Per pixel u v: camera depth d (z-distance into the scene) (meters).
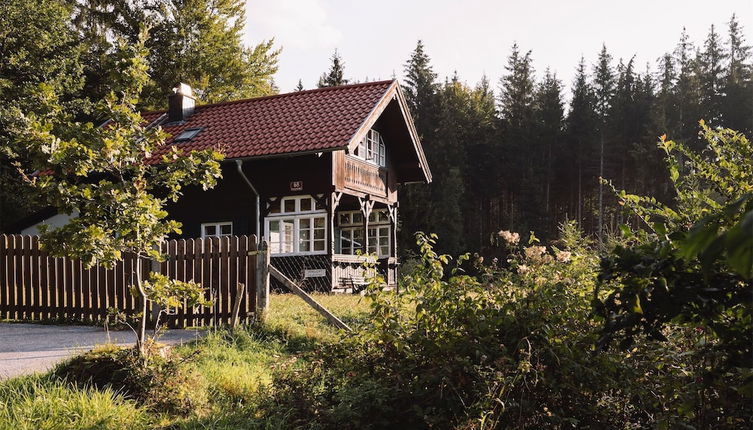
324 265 18.56
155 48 35.28
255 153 18.50
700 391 3.69
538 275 5.04
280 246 19.27
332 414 4.64
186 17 35.44
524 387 4.34
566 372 4.27
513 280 5.05
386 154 23.25
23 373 6.50
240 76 36.66
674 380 3.95
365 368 5.07
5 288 11.82
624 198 4.63
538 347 4.41
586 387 4.32
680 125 52.78
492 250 39.91
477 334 4.62
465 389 4.47
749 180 4.29
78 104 28.91
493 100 68.25
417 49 55.72
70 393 5.49
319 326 10.02
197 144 20.12
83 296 11.30
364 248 20.95
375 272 5.38
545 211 49.53
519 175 53.03
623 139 55.97
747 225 1.09
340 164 19.09
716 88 58.41
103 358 6.17
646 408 4.32
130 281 10.95
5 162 27.52
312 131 18.95
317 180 18.61
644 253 3.06
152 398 5.73
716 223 1.50
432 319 4.95
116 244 5.98
